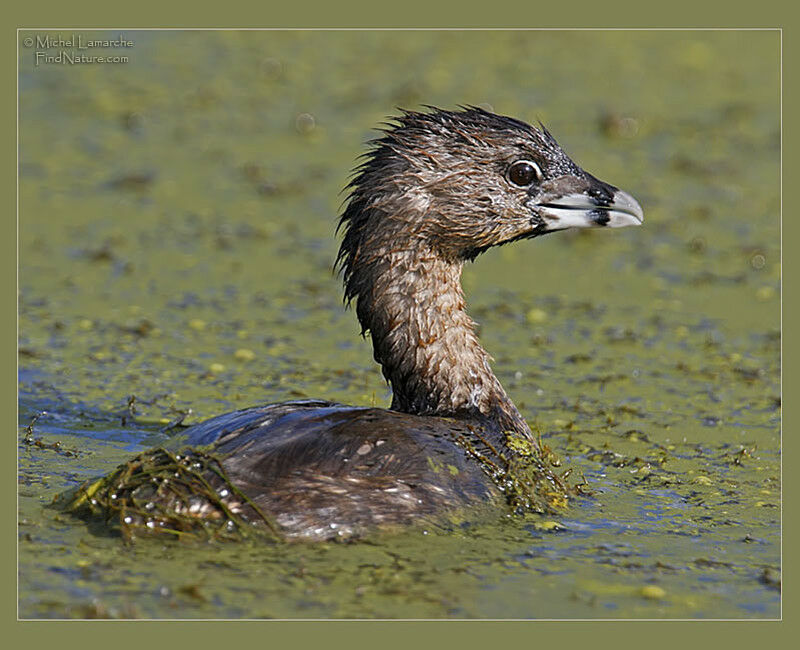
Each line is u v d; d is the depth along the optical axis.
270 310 23.41
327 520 13.57
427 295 16.31
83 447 16.95
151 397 19.11
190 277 24.80
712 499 16.06
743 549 14.39
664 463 17.36
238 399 19.22
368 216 16.20
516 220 16.62
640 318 23.62
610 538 14.48
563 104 35.56
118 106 34.69
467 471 14.87
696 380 20.81
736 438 18.44
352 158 32.12
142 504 13.61
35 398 18.83
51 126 33.00
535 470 15.75
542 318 23.47
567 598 12.75
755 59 40.84
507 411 16.56
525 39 42.09
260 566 12.94
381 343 16.42
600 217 16.80
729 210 29.45
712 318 23.70
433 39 42.25
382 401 19.31
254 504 13.53
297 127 33.94
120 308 23.05
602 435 18.39
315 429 14.54
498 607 12.43
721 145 33.38
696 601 12.87
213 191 29.70
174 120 34.09
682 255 27.05
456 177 16.22
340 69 38.72
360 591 12.56
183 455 14.14
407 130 16.38
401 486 14.11
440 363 16.33
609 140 33.06
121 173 30.23
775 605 12.88
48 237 26.34
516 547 13.95
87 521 13.84
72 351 20.89
